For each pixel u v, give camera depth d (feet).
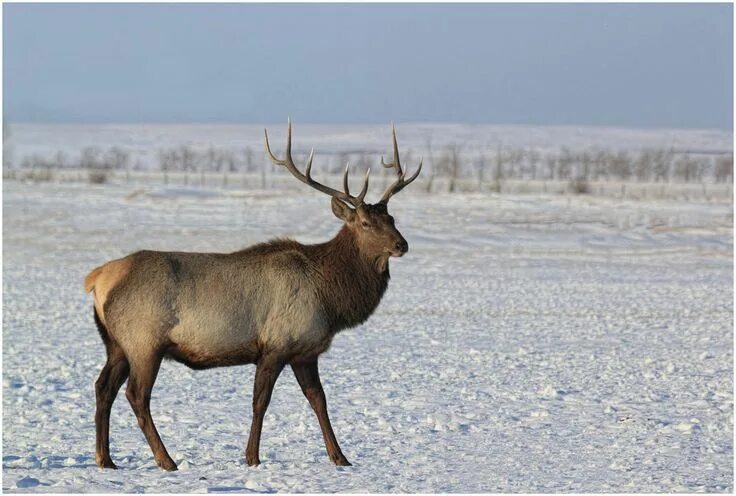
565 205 635.25
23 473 113.39
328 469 118.62
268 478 113.09
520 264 421.59
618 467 119.75
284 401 162.30
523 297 319.27
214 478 112.98
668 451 128.36
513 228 531.91
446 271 395.96
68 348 216.13
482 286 348.79
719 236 512.63
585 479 113.70
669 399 164.04
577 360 204.95
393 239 125.80
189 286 119.85
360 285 127.13
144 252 121.70
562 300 312.50
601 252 464.65
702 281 369.50
